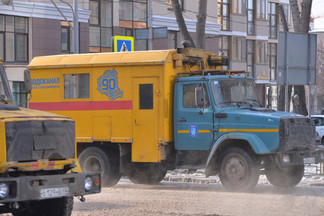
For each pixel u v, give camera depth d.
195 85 21.45
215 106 21.00
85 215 15.42
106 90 22.80
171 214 15.51
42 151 13.06
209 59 23.75
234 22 76.19
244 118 20.45
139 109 22.12
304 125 20.86
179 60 21.88
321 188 21.64
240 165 20.42
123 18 59.47
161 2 61.59
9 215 15.80
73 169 13.83
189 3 64.06
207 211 16.03
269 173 21.59
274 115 20.22
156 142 21.80
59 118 13.48
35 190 12.59
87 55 23.44
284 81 28.28
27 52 51.69
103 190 21.53
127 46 39.38
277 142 19.91
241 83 21.80
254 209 16.28
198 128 21.28
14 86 51.16
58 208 14.12
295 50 28.56
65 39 54.16
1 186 12.23
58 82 23.88
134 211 16.09
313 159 21.05
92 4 57.00
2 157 12.55
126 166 22.86
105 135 22.80
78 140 23.33
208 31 66.50
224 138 20.59
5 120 12.67
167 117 21.70
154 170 23.45
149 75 21.92
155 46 60.97
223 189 21.64
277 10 86.75
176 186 23.17
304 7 41.31
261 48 81.75
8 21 50.53
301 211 15.89
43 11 52.03
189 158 21.70
